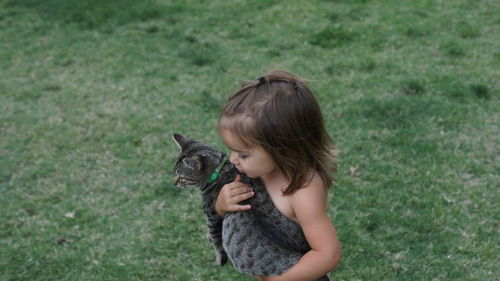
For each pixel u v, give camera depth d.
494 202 4.29
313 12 8.94
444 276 3.62
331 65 6.94
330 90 6.27
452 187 4.49
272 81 2.00
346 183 4.62
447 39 7.52
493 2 8.91
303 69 6.90
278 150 1.94
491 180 4.55
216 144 5.37
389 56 7.11
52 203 4.64
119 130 5.73
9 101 6.51
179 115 5.98
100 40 8.37
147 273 3.84
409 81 6.27
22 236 4.24
